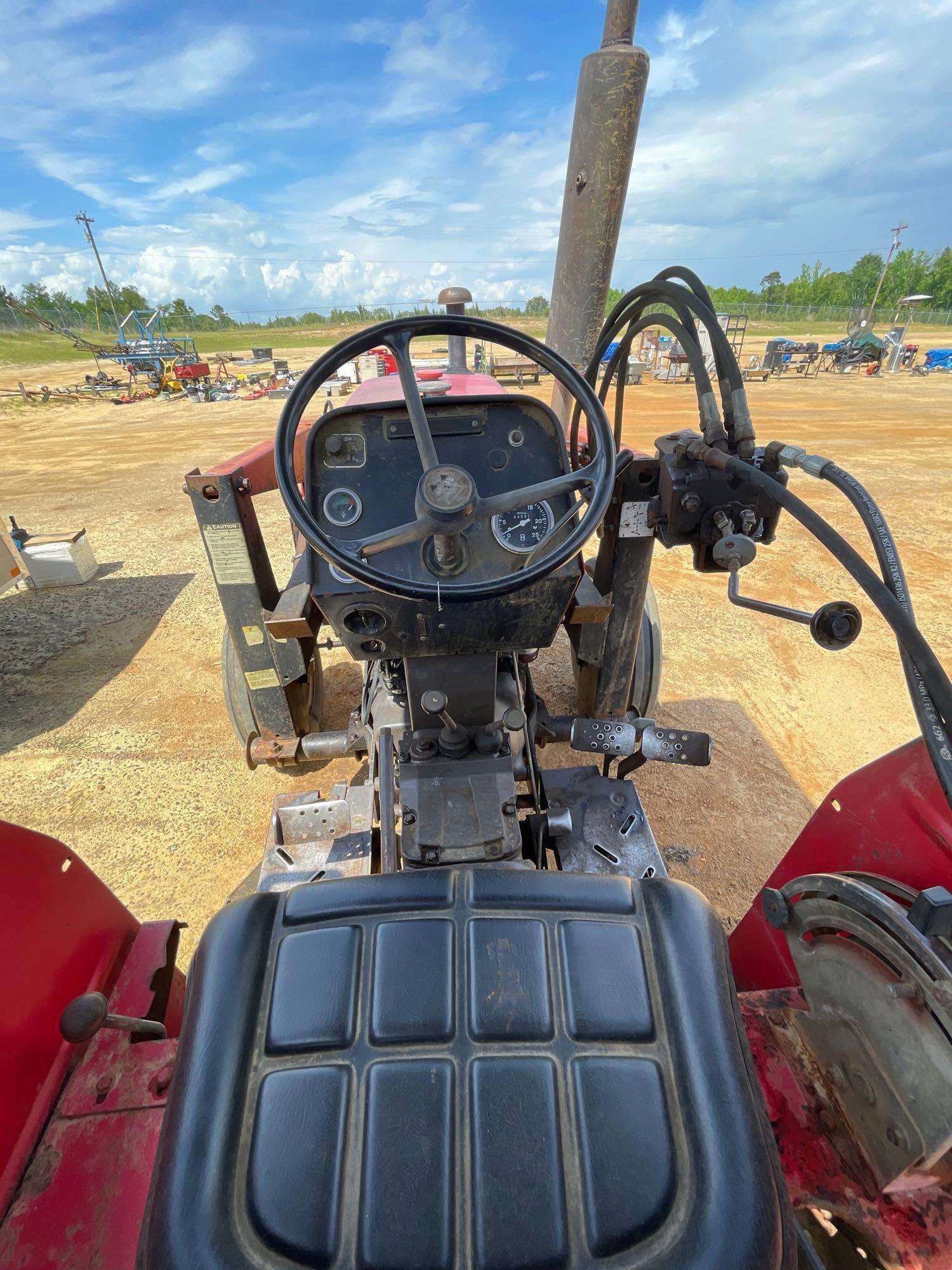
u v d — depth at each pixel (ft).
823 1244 3.67
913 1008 2.76
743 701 11.04
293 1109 2.46
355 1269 2.11
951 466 26.16
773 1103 3.27
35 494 27.04
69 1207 2.93
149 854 8.20
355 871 5.23
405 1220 2.20
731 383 4.29
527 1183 2.27
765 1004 3.70
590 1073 2.53
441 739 5.44
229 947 2.97
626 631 7.68
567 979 2.82
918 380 60.90
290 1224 2.19
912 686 3.00
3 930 3.29
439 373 10.48
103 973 4.00
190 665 12.64
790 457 3.91
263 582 7.81
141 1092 3.31
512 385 53.52
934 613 13.92
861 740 10.03
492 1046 2.63
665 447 4.95
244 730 8.58
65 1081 3.39
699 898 3.16
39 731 10.66
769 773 9.34
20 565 14.10
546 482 4.37
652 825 8.40
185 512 23.66
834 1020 3.22
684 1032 2.62
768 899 3.70
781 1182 2.40
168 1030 4.30
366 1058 2.61
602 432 4.43
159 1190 2.29
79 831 8.57
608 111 7.68
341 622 5.02
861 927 3.05
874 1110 2.94
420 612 4.91
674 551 18.17
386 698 7.38
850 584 15.60
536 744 8.02
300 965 2.91
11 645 13.60
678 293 4.74
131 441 39.70
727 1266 2.05
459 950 2.93
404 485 5.11
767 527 4.71
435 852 4.77
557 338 9.50
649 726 5.68
